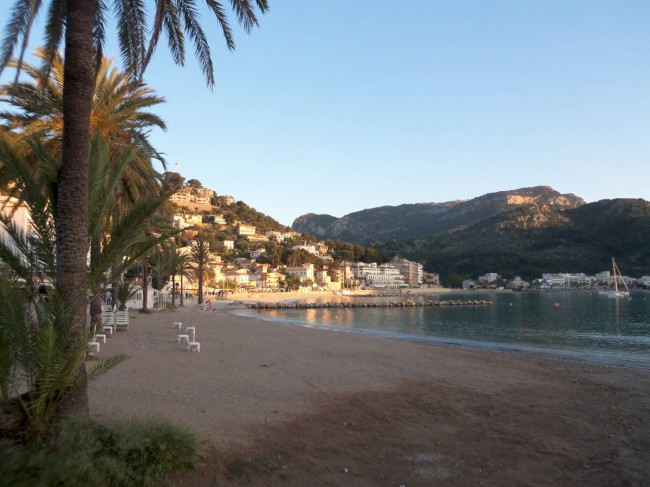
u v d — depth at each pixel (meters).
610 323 51.56
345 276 180.25
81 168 6.51
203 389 10.60
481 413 10.08
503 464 7.05
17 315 5.77
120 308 27.75
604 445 8.13
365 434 8.12
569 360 20.80
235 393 10.43
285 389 11.20
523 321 55.03
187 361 14.48
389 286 194.75
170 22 8.99
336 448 7.31
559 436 8.59
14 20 6.81
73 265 6.33
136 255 7.46
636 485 6.39
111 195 7.73
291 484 5.89
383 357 17.83
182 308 60.72
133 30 8.93
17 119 14.73
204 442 6.56
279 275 148.38
